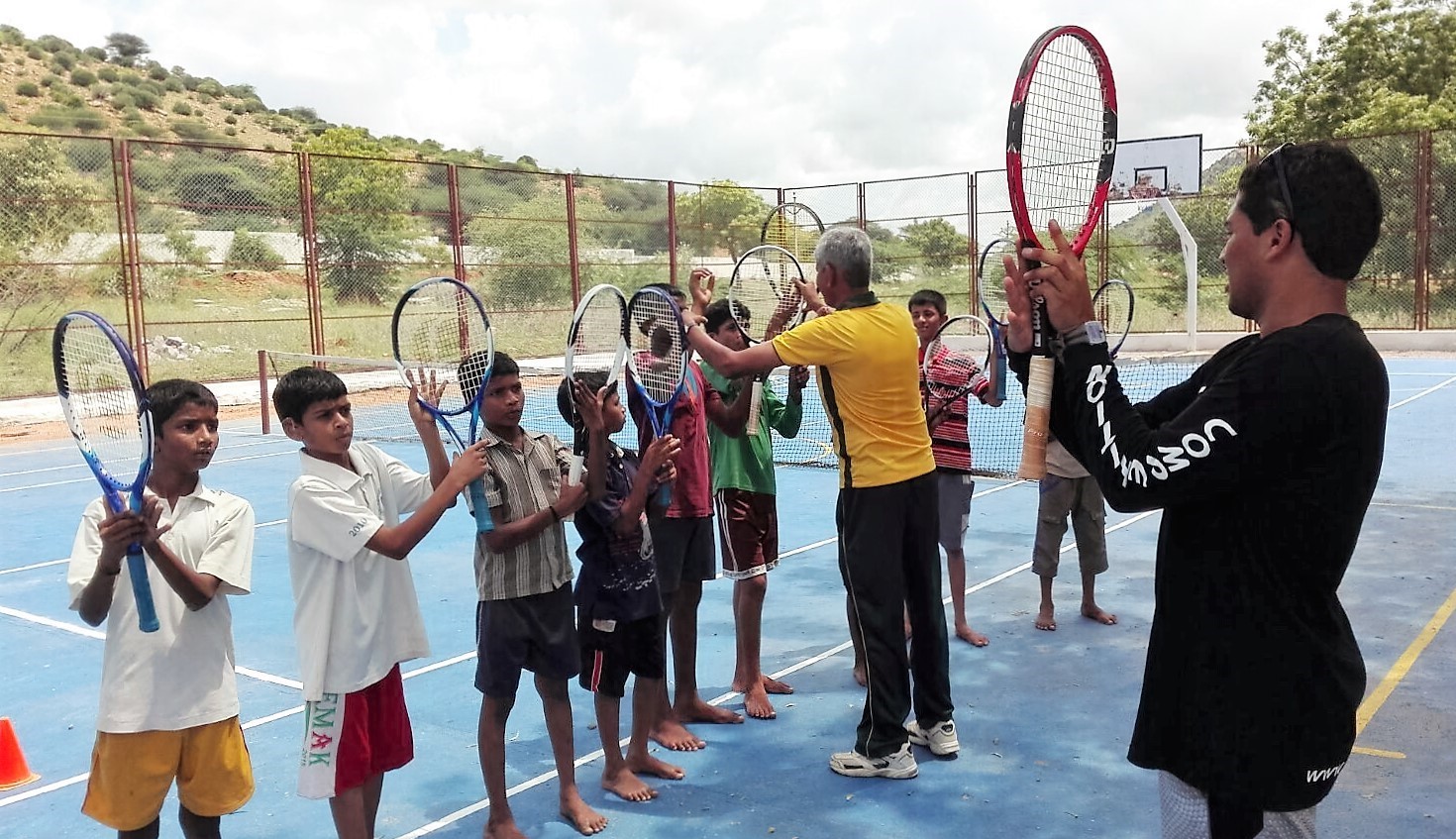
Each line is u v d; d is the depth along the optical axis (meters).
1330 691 1.78
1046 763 3.92
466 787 3.86
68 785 3.96
